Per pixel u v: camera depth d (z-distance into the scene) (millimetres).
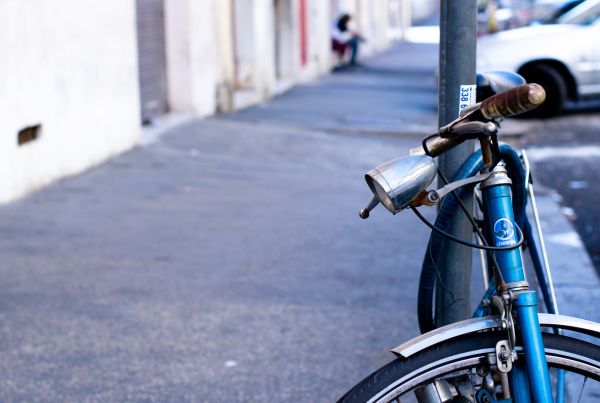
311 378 4922
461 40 3328
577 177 10867
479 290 6008
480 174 2660
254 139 13602
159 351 5324
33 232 8055
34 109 9664
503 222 2592
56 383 4875
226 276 6812
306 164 12000
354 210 9062
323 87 22719
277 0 23297
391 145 14000
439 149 2641
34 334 5594
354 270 6953
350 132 15109
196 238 7934
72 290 6461
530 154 12633
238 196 9719
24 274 6836
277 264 7137
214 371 5027
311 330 5645
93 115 11102
